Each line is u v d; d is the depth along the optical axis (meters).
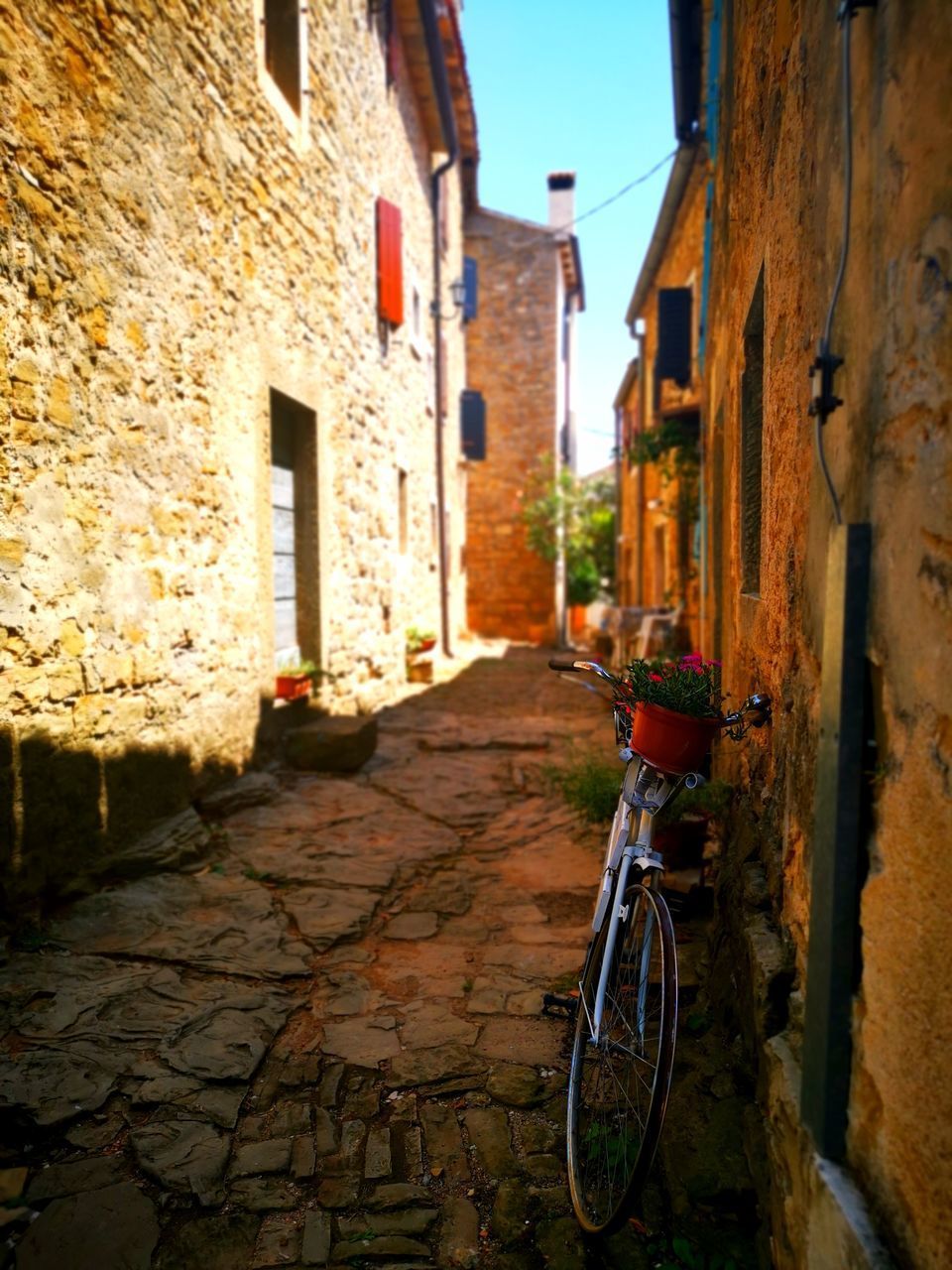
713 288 5.24
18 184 2.95
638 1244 1.84
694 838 3.39
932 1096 1.13
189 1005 2.72
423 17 9.13
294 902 3.61
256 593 5.21
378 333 8.20
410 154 10.16
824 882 1.46
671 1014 1.75
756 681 2.75
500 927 3.50
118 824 3.64
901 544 1.25
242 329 4.98
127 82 3.67
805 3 1.93
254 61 5.12
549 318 18.83
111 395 3.58
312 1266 1.78
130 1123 2.18
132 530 3.76
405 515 10.04
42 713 3.12
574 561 20.56
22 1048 2.42
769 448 2.51
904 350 1.23
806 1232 1.47
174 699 4.16
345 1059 2.53
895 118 1.26
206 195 4.48
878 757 1.35
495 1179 2.06
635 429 15.27
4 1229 1.84
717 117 4.77
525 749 6.68
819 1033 1.46
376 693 8.09
